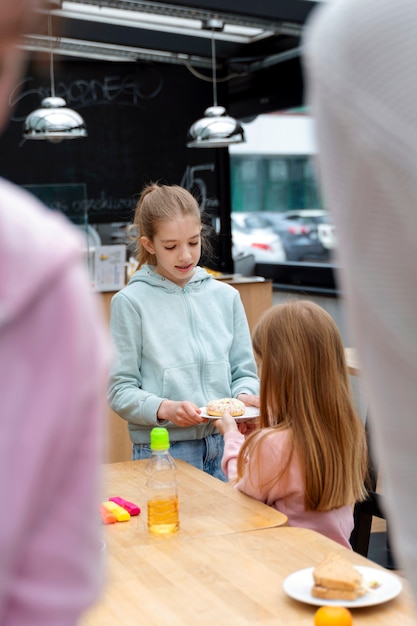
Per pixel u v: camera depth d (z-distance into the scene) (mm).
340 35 637
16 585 500
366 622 1370
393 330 638
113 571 1619
